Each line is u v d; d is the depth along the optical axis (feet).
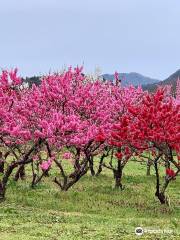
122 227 58.18
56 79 89.86
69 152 90.84
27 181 102.17
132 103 106.63
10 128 78.38
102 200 80.69
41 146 81.66
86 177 115.24
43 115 83.30
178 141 72.95
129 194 89.40
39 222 60.08
